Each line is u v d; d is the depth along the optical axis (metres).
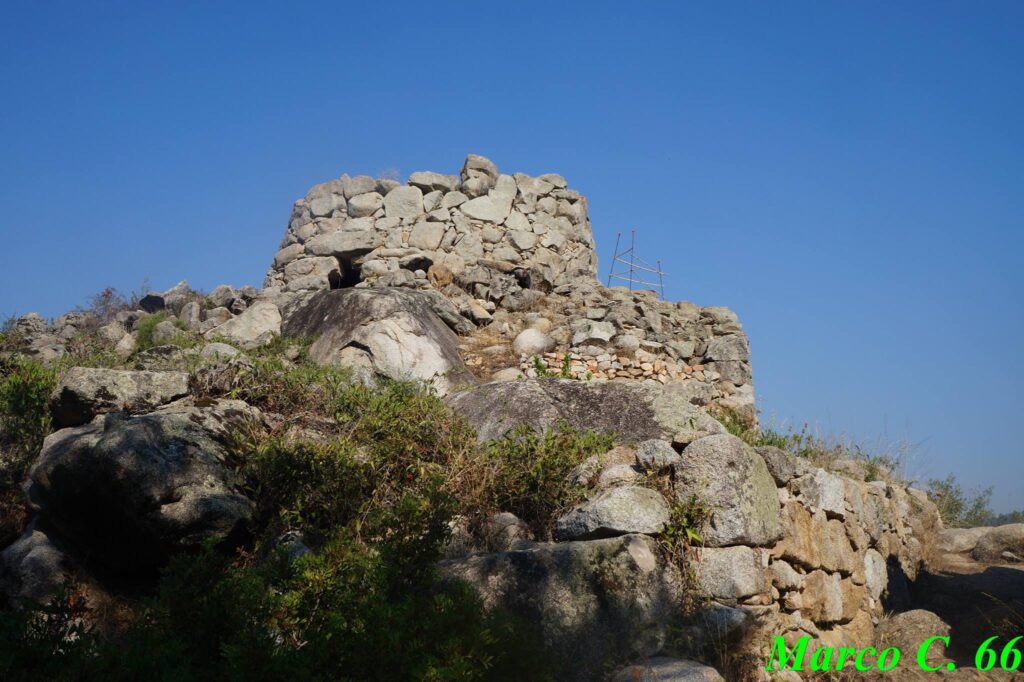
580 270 13.54
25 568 5.55
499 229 13.49
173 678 3.48
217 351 8.48
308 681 3.60
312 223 13.57
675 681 4.63
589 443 6.77
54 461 5.78
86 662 3.48
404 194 13.31
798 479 6.73
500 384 7.79
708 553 5.53
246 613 3.96
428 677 3.69
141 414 6.40
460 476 6.15
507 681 4.24
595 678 4.84
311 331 9.54
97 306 12.65
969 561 10.04
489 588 4.96
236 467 5.77
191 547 5.43
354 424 6.64
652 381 10.36
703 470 5.67
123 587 5.73
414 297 9.97
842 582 7.06
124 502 5.43
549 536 6.05
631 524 5.44
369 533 5.66
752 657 5.46
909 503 9.57
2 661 3.35
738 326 11.73
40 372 7.35
